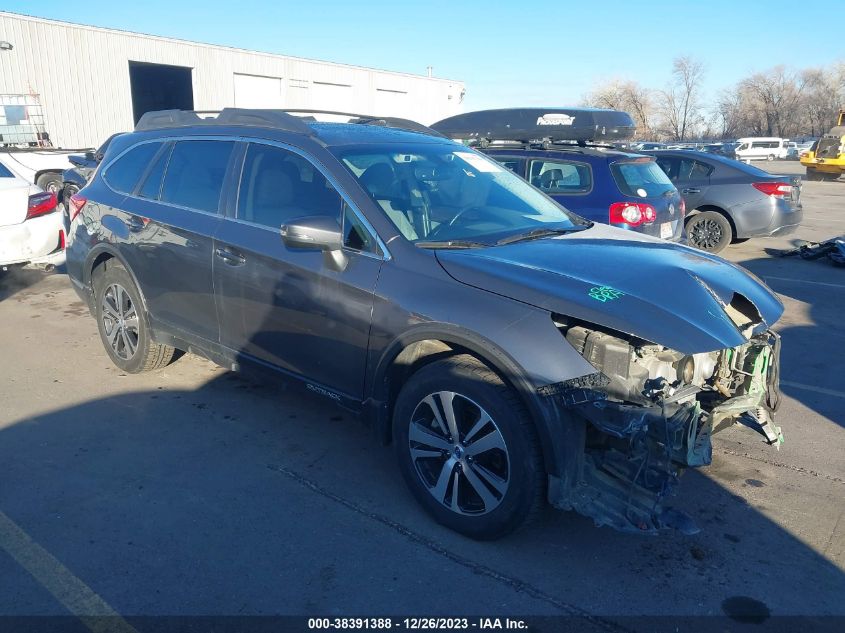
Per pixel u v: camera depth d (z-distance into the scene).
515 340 2.97
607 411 2.81
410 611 2.83
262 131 4.26
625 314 2.91
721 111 84.94
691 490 3.82
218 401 4.86
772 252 11.48
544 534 3.37
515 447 3.00
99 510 3.49
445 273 3.29
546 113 8.71
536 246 3.60
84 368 5.46
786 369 5.79
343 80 33.09
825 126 77.94
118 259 4.99
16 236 7.20
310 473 3.90
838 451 4.30
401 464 3.49
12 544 3.21
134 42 25.22
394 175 3.92
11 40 21.86
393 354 3.38
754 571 3.13
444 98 38.94
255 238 4.01
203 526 3.38
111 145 5.53
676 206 7.89
